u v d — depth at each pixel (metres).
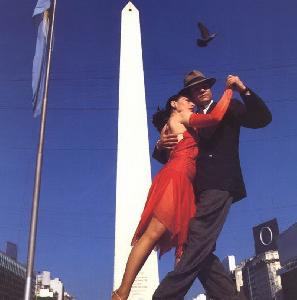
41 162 10.52
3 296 114.31
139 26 22.78
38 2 12.48
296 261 98.94
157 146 4.03
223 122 3.77
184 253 3.28
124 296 3.22
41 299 153.12
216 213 3.44
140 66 21.55
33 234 9.66
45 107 11.29
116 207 17.80
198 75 3.86
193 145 3.67
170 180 3.46
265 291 133.00
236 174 3.63
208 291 3.59
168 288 3.17
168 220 3.32
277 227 132.38
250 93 3.67
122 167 18.67
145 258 3.31
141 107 20.30
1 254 116.81
